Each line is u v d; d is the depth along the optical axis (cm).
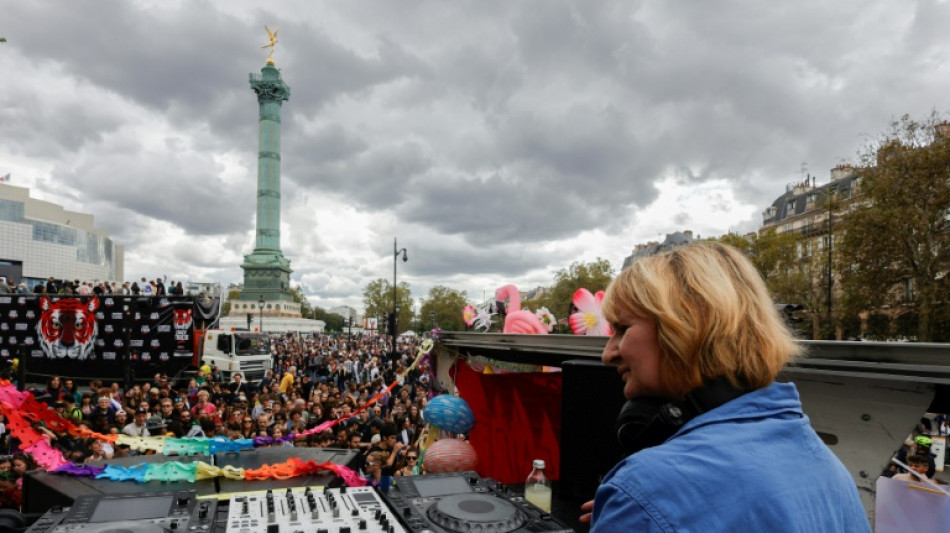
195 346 1886
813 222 5406
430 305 7669
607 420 239
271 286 7912
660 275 94
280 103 8194
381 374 2066
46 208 11844
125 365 1491
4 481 459
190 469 224
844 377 164
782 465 79
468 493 198
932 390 146
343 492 198
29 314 1858
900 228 2309
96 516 171
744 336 86
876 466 158
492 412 393
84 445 583
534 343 322
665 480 76
